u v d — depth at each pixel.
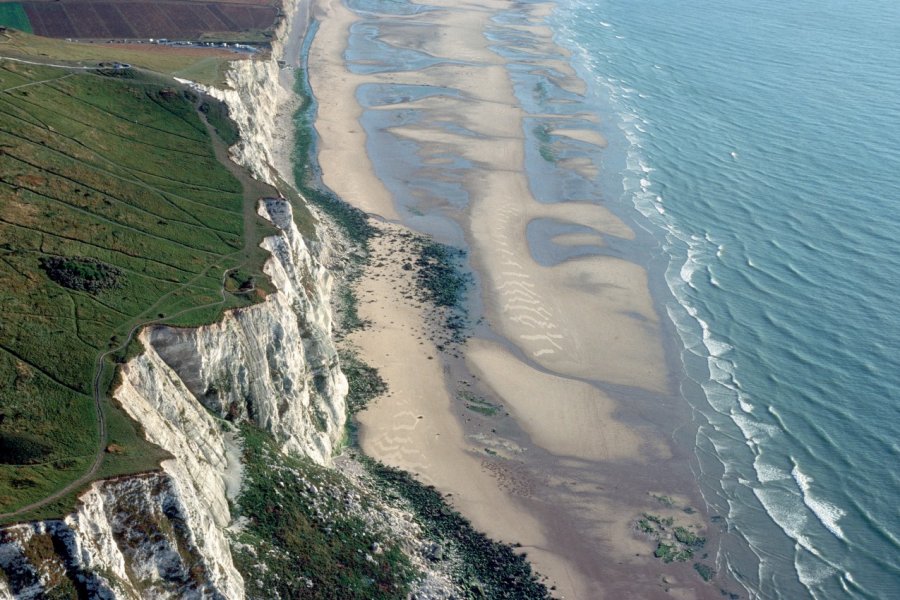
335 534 57.84
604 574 63.47
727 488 72.00
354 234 107.06
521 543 65.44
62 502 41.59
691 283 100.38
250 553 52.19
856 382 84.00
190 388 59.19
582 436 77.19
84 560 40.12
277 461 60.06
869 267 102.69
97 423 48.72
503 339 89.50
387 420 76.38
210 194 81.12
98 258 64.69
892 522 68.31
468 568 61.72
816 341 90.06
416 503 67.38
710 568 64.44
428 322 91.12
